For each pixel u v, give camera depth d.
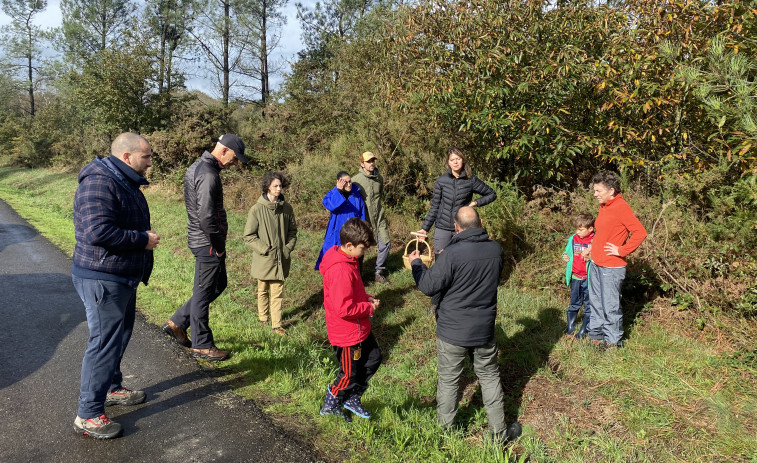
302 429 3.17
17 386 3.52
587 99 6.62
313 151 13.84
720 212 4.59
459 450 3.01
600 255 4.11
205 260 4.02
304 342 4.62
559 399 3.58
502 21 6.41
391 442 3.06
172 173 15.11
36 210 13.43
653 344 4.13
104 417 2.97
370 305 3.10
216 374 3.92
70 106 30.78
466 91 6.60
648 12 5.84
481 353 3.10
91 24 30.66
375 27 17.38
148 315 5.20
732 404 3.34
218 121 16.50
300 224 9.12
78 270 2.84
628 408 3.38
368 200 6.05
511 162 7.50
